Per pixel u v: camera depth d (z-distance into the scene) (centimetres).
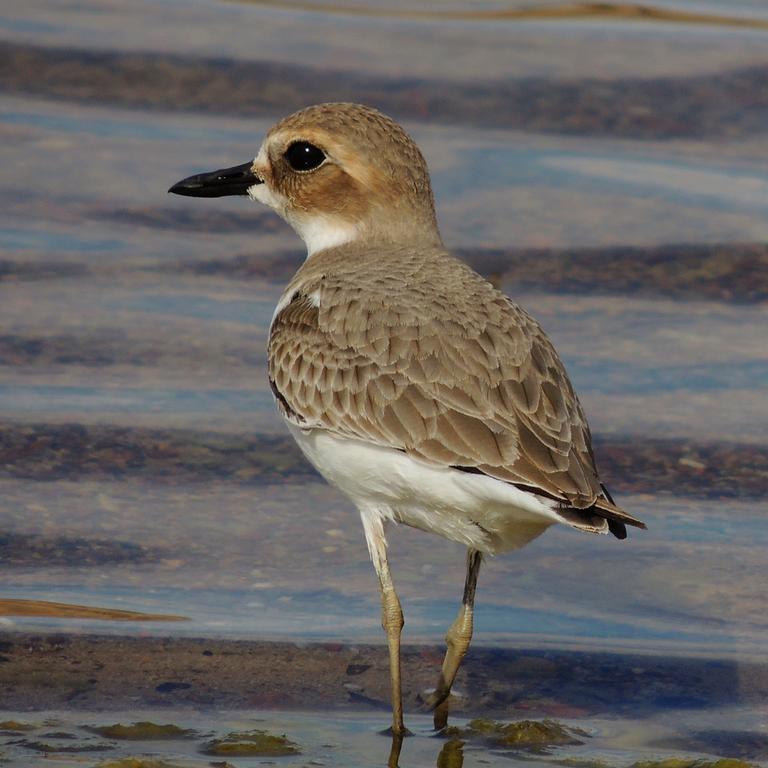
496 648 1127
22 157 2080
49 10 2625
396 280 1034
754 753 990
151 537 1273
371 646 1121
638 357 1631
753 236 1920
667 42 2567
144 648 1099
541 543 1299
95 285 1770
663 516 1328
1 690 1041
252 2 2738
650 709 1048
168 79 2333
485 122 2245
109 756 962
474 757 988
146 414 1493
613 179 2086
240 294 1772
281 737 1002
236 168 1216
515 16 2717
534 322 1026
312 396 1005
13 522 1284
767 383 1576
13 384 1538
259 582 1208
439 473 943
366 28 2612
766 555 1258
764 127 2255
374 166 1134
